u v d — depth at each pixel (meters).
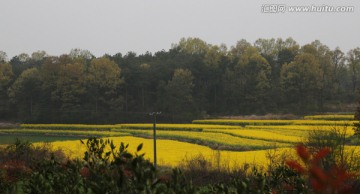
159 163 27.59
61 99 98.94
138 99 105.06
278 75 115.12
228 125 72.69
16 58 156.38
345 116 75.75
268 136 49.94
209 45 135.50
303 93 98.38
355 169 12.57
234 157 30.06
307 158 3.72
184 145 45.12
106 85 101.75
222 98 106.44
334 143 15.02
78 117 94.19
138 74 105.50
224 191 4.09
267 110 98.06
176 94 96.88
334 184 3.09
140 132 63.91
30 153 13.88
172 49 138.75
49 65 101.56
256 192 3.98
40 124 90.19
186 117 90.69
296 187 4.86
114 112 96.56
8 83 108.75
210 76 108.81
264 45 132.88
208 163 20.47
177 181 3.56
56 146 39.09
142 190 3.50
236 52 124.75
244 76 104.75
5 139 57.56
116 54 129.88
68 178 4.54
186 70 99.06
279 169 5.63
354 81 113.06
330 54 119.31
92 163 4.41
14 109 102.75
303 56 98.88
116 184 3.72
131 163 3.65
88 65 117.88
